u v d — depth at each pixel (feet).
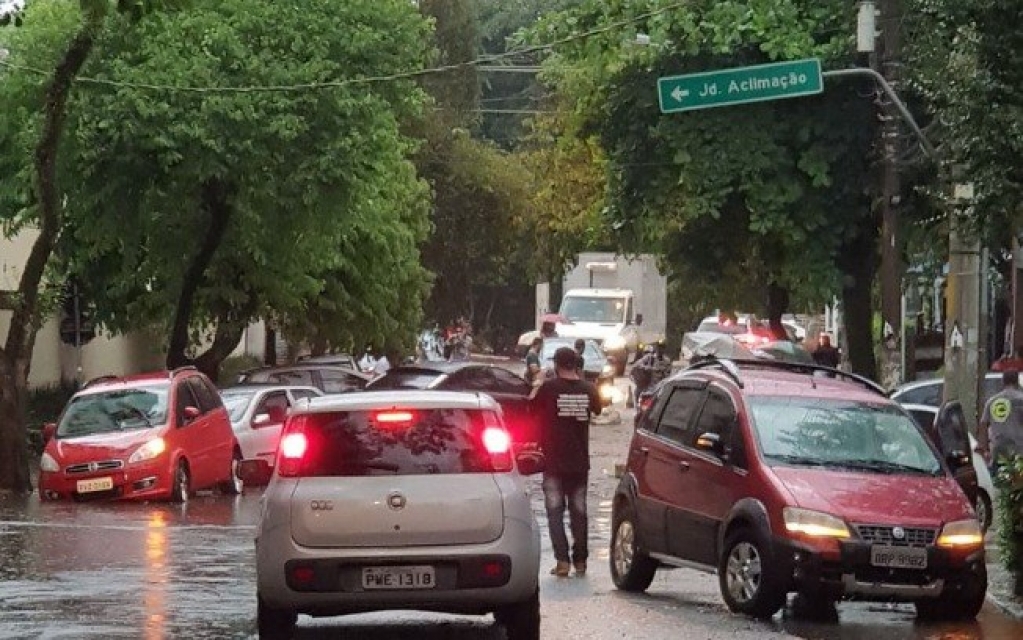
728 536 67.00
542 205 238.89
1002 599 71.87
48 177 126.72
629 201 147.84
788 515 64.44
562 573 79.25
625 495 75.15
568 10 136.67
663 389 76.48
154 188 157.58
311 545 54.03
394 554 53.93
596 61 136.67
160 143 151.12
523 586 54.70
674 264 156.87
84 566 80.23
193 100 153.79
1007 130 68.54
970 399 100.83
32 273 129.70
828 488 65.57
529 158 287.28
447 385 147.64
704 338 255.70
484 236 328.49
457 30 357.41
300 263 174.40
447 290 330.54
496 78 447.01
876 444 69.36
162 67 151.94
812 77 117.39
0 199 162.81
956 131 70.54
